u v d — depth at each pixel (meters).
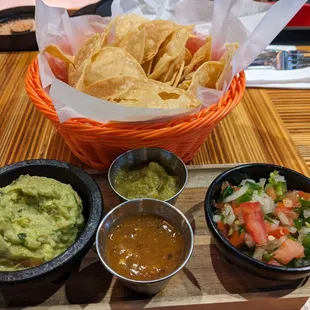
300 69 0.40
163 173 0.26
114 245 0.22
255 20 0.33
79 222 0.23
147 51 0.31
